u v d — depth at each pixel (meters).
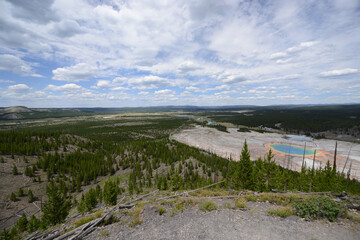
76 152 108.31
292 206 11.43
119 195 54.88
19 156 95.31
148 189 58.53
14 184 71.56
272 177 45.03
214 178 59.56
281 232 8.66
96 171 86.69
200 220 10.59
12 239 35.44
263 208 11.92
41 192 70.62
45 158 91.38
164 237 9.05
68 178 81.25
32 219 37.56
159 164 89.00
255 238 8.26
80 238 9.95
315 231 8.65
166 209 12.88
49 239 11.08
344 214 10.05
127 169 91.06
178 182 49.94
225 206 12.47
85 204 38.47
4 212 56.44
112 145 139.38
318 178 44.00
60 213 35.28
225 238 8.45
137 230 10.11
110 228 10.77
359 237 8.07
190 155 97.94
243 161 40.28
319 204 10.38
